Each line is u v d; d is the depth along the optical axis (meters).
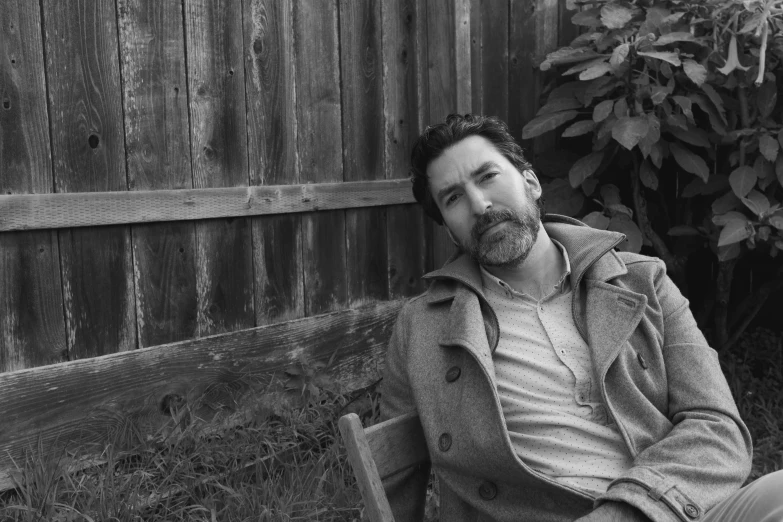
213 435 2.55
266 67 2.83
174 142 2.56
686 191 3.52
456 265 1.71
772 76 3.26
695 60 3.44
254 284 2.86
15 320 2.21
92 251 2.38
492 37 3.66
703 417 1.45
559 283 1.63
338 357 3.15
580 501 1.42
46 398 2.25
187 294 2.64
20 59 2.17
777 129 3.33
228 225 2.75
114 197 2.38
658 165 3.31
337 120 3.12
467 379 1.50
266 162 2.86
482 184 1.63
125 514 2.11
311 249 3.06
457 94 3.41
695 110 3.56
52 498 2.08
